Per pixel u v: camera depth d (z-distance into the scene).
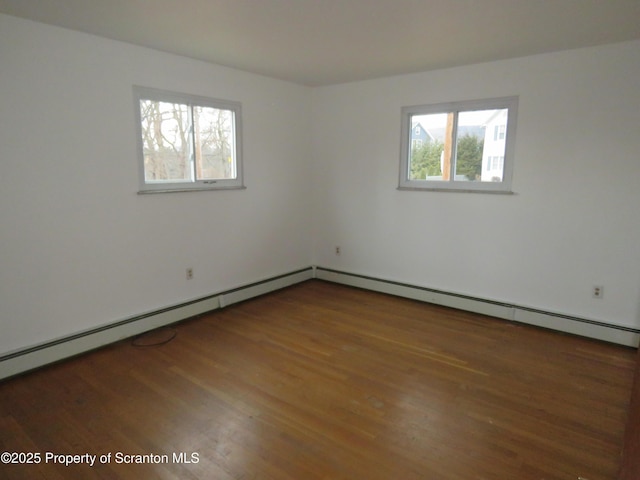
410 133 4.22
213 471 1.89
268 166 4.46
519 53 3.33
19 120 2.63
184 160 3.66
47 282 2.86
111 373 2.80
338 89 4.66
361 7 2.37
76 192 2.95
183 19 2.59
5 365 2.68
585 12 2.43
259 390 2.59
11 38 2.55
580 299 3.41
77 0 2.29
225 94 3.89
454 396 2.53
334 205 4.93
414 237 4.31
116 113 3.11
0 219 2.61
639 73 2.97
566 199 3.38
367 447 2.06
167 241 3.58
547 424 2.25
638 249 3.13
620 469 1.83
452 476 1.86
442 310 4.08
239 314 3.96
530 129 3.47
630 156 3.08
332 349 3.19
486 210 3.79
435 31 2.79
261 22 2.63
